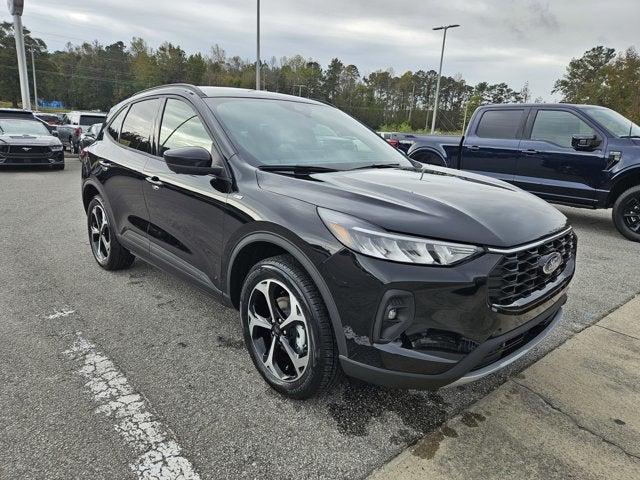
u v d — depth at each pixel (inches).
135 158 144.2
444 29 1224.8
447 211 85.2
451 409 96.6
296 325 93.0
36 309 139.7
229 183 105.7
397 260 77.2
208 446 83.7
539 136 268.5
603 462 82.3
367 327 80.0
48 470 76.9
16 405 93.4
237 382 104.0
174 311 140.5
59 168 517.7
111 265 170.1
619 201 241.4
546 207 102.7
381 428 90.0
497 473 79.1
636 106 1706.4
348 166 118.3
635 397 102.0
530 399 100.6
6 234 227.3
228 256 105.8
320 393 94.0
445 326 77.7
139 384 102.3
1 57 2768.2
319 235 84.4
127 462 79.2
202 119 120.0
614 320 140.9
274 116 130.0
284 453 82.7
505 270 80.5
